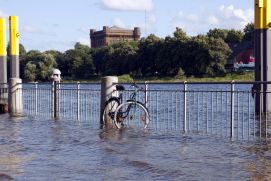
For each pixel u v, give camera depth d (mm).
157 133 13398
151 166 8773
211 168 8477
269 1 17562
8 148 11156
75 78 117375
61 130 14445
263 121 15453
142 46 108625
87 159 9609
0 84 22812
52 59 93500
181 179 7734
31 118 18453
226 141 11664
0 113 20844
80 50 119188
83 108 18484
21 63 95188
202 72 95438
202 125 15914
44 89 19844
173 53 99438
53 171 8531
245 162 8938
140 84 15102
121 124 15055
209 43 94750
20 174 8320
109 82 15555
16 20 23375
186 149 10547
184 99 13594
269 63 17594
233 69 93500
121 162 9227
